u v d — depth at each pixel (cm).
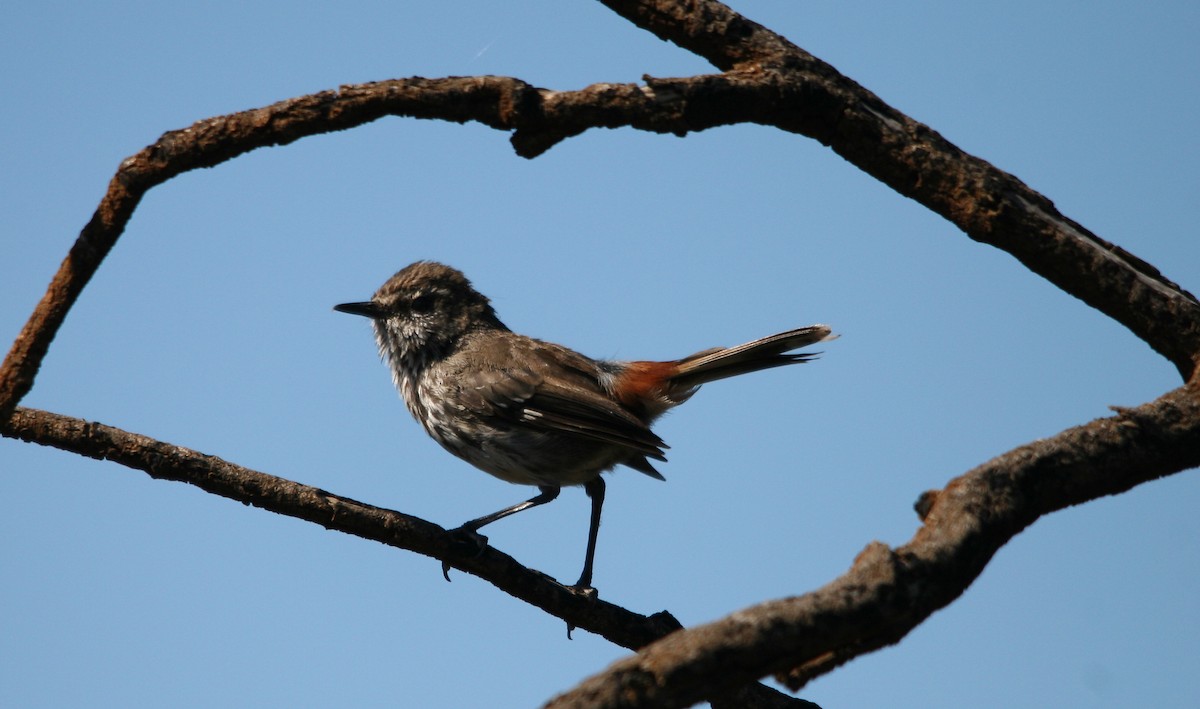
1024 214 822
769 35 817
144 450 972
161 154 771
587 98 786
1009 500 628
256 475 999
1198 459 712
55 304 780
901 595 559
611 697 520
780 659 538
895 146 818
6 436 968
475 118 796
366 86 779
